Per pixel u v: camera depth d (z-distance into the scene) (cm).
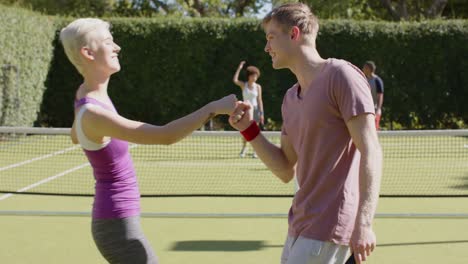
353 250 268
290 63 299
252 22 1925
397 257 567
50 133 667
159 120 1980
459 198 882
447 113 1934
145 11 2567
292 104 304
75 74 1959
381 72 1927
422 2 2780
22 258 569
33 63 1739
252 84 1356
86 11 2506
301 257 288
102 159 304
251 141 332
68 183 1016
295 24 294
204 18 1956
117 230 307
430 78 1928
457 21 1909
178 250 594
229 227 691
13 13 1602
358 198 291
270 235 653
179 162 1278
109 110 305
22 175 1103
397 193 916
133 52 1947
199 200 872
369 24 1922
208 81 1952
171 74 1952
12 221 720
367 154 271
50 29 1862
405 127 1945
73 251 593
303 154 295
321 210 288
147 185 999
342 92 278
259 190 948
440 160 1294
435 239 633
